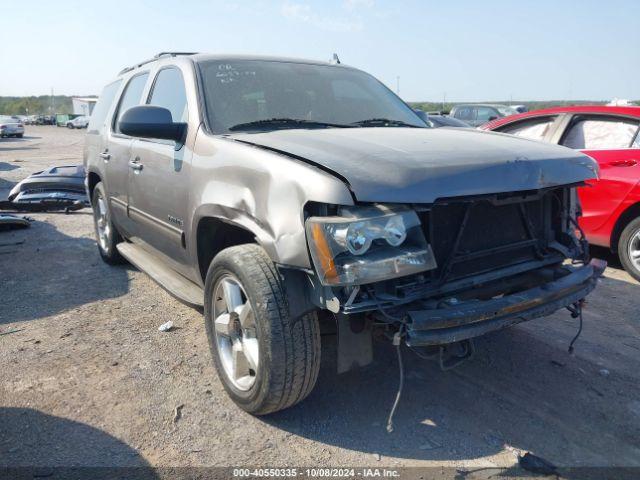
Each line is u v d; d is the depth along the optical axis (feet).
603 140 19.12
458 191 8.22
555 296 9.32
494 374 11.48
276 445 9.12
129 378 11.19
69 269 18.93
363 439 9.29
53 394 10.57
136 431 9.45
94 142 18.52
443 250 8.90
